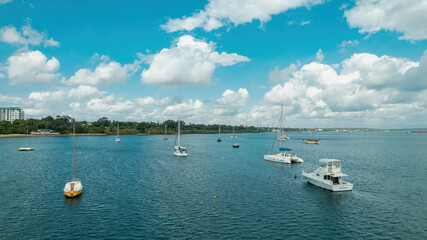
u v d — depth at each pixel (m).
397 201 55.56
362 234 39.91
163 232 39.72
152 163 106.31
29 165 99.44
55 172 85.06
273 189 64.38
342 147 196.62
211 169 92.44
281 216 46.50
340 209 50.38
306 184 69.81
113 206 51.06
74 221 43.69
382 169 93.75
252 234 39.31
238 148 184.12
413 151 162.75
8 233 39.19
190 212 48.03
